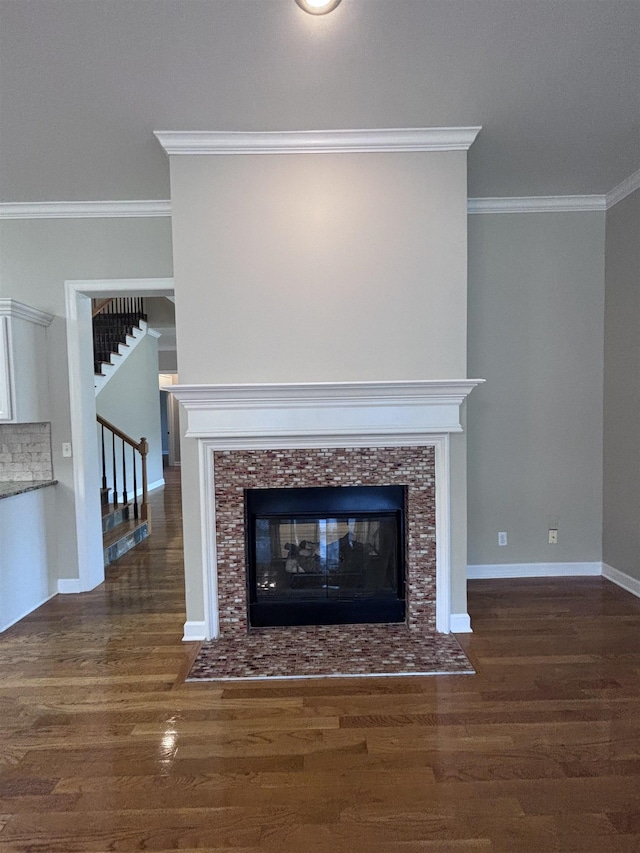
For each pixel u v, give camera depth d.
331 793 1.79
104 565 4.43
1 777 1.89
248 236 2.80
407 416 2.85
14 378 3.33
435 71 2.25
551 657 2.68
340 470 2.93
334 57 2.14
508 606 3.32
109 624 3.21
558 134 2.81
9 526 3.23
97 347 7.02
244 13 1.88
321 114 2.57
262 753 1.99
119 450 7.29
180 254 2.80
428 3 1.85
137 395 7.92
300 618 3.08
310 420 2.84
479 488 3.81
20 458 3.76
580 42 2.07
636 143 2.92
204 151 2.76
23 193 3.42
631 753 1.96
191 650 2.83
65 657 2.78
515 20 1.95
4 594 3.17
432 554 2.97
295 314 2.83
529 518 3.84
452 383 2.76
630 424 3.51
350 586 3.16
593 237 3.73
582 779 1.83
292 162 2.79
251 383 2.84
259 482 2.92
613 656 2.68
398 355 2.85
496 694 2.36
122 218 3.62
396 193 2.81
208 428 2.83
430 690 2.40
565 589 3.61
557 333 3.76
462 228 2.82
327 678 2.51
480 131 2.77
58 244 3.63
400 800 1.75
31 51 2.05
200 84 2.30
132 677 2.56
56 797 1.79
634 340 3.46
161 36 1.99
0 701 2.37
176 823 1.67
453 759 1.94
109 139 2.75
